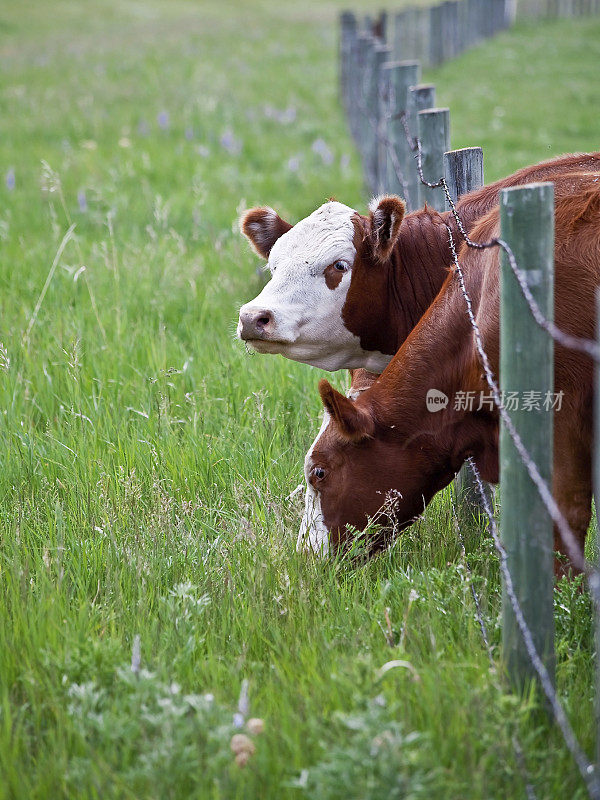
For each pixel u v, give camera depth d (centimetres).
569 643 645
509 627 593
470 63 4956
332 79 4344
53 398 1135
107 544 820
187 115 3069
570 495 703
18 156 2438
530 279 545
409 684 584
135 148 2531
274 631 680
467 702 561
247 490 906
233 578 751
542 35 6225
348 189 2189
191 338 1309
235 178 2208
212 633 680
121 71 4306
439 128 1109
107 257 1570
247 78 4259
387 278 873
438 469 786
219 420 1088
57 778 534
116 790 512
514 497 575
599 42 5641
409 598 680
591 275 677
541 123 3198
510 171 2438
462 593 702
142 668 621
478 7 5838
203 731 536
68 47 5491
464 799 498
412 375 759
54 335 1270
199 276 1533
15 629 671
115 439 1038
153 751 521
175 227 1852
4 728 575
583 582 703
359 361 916
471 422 756
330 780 480
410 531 855
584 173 735
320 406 1102
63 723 574
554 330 502
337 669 612
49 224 1848
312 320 855
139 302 1415
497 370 709
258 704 598
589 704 582
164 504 853
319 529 803
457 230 874
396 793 468
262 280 1491
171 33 6738
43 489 938
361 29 4778
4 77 4009
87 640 640
